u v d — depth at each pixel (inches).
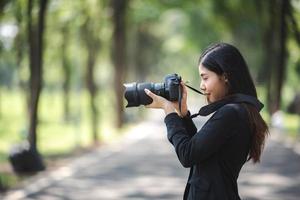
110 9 1525.6
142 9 1761.8
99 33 1441.9
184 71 4566.9
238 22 1644.9
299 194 605.9
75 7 1229.7
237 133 157.5
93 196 601.3
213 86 163.3
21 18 882.1
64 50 1699.1
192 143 155.9
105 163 897.5
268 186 658.2
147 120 2215.8
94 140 1299.2
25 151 751.1
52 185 671.1
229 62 161.9
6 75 3147.1
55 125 1827.0
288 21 1079.6
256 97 164.4
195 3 1711.4
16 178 713.0
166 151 1086.4
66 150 1098.7
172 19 3139.8
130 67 2455.7
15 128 1718.8
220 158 158.9
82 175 759.7
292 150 1066.1
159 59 2965.1
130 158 970.1
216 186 158.2
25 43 1129.4
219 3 1585.9
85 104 2736.2
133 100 168.1
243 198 582.9
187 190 166.9
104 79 3688.5
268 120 1557.6
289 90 2659.9
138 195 609.3
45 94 3341.5
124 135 1482.5
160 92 167.5
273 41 1551.4
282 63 1168.8
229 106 158.2
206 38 2348.7
